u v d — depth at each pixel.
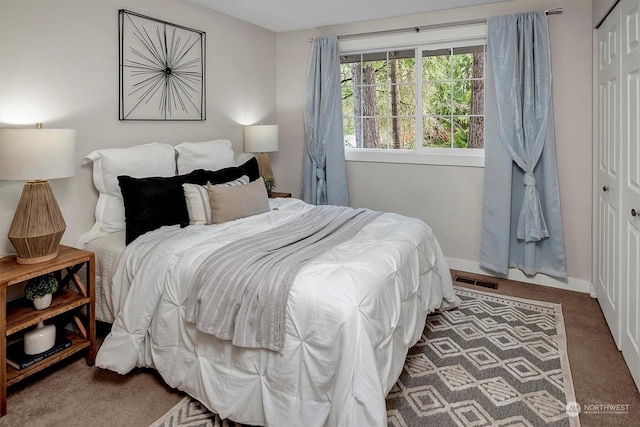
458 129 3.76
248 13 3.60
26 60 2.21
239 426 1.74
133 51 2.80
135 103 2.84
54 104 2.35
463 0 3.27
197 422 1.78
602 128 2.81
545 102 3.14
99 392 1.98
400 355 1.86
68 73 2.42
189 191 2.57
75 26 2.44
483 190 3.55
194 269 1.89
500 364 2.20
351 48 3.96
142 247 2.20
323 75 3.99
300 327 1.59
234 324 1.69
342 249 2.05
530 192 3.23
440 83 3.78
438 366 2.18
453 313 2.85
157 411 1.84
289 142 4.39
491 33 3.28
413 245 2.29
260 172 3.97
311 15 3.67
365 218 2.73
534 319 2.75
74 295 2.22
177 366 1.89
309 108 4.09
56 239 2.05
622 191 2.28
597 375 2.10
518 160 3.25
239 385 1.71
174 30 3.11
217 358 1.77
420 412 1.81
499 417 1.78
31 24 2.22
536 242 3.36
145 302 1.98
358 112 4.17
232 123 3.78
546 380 2.05
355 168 4.10
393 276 1.88
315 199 4.16
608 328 2.61
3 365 1.79
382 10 3.53
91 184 2.59
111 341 2.00
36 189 1.99
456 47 3.63
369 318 1.57
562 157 3.22
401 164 3.88
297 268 1.75
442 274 2.76
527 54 3.15
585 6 3.03
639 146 1.96
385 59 3.98
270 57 4.24
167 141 3.12
